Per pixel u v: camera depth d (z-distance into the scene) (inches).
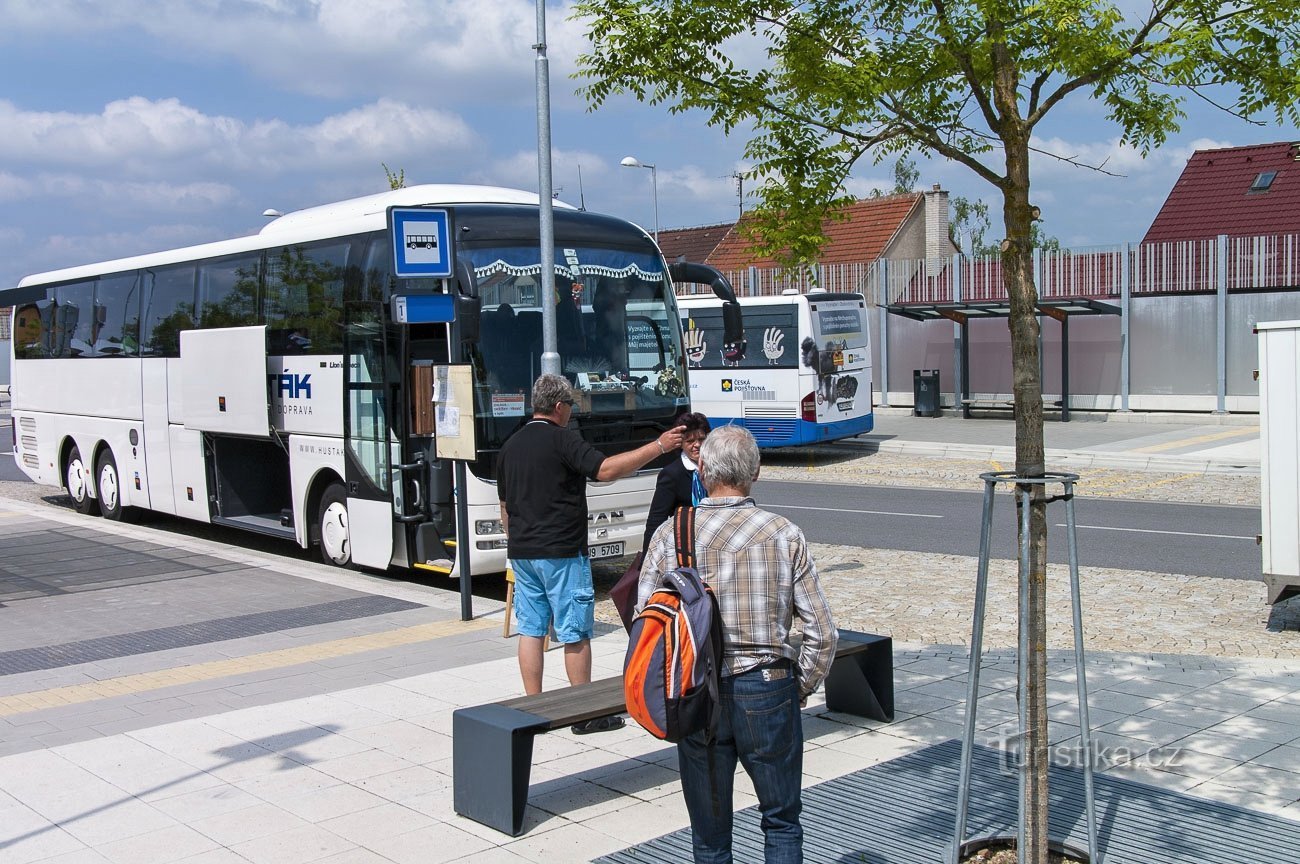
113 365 674.2
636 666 159.2
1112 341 1134.4
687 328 984.3
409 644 365.1
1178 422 1081.4
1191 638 353.1
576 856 204.4
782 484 825.5
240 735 273.4
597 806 227.9
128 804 230.8
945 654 336.8
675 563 166.4
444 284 438.0
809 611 162.6
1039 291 1170.0
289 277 522.0
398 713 288.7
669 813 223.9
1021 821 181.2
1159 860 193.3
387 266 457.4
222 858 204.5
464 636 375.6
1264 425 364.5
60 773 249.1
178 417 608.7
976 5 204.1
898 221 1889.8
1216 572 459.2
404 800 231.0
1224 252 1069.8
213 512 584.7
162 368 622.5
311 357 504.1
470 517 430.9
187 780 243.8
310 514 520.7
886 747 255.6
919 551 528.1
